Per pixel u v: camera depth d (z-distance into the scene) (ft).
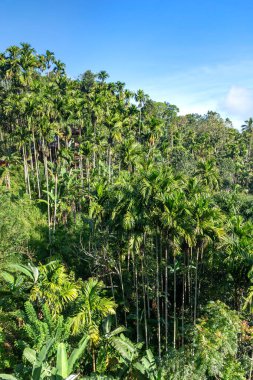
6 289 71.92
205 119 387.96
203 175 133.49
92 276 84.53
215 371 44.27
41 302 54.95
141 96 236.63
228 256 61.05
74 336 54.03
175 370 45.24
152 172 63.00
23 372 42.52
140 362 53.36
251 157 325.21
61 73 241.35
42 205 134.72
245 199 125.29
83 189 124.47
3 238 79.66
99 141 149.28
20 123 168.55
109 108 189.57
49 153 170.19
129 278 84.48
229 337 47.52
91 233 90.99
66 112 137.49
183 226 57.93
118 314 78.23
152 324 75.92
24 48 191.52
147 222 61.62
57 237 110.73
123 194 66.03
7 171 134.00
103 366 51.80
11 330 61.67
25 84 181.57
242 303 63.31
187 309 74.95
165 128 265.95
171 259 83.25
